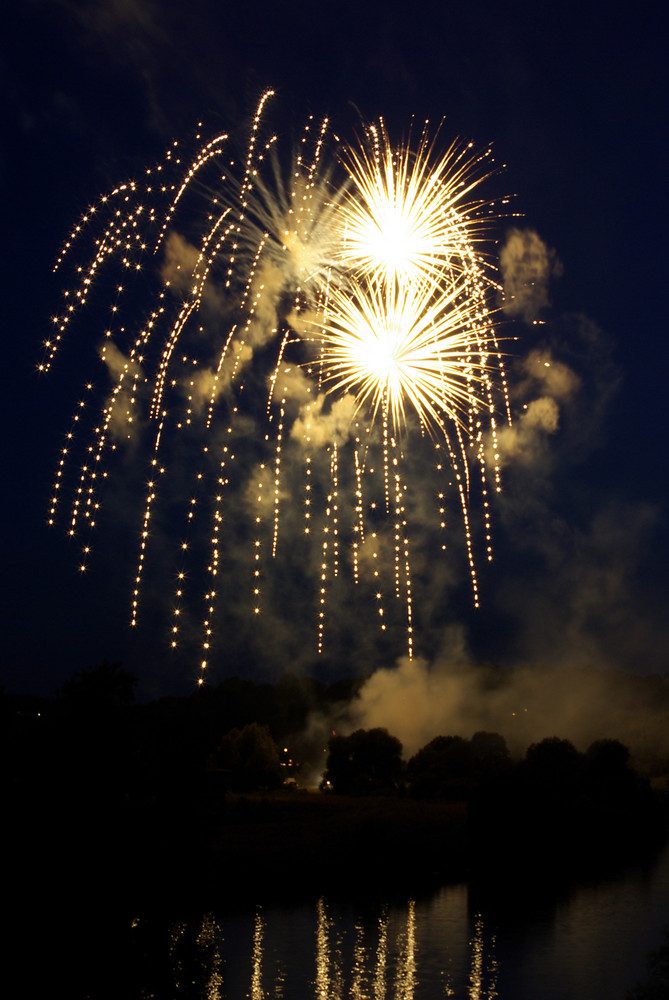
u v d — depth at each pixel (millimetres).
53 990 17031
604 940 35281
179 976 18406
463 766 78000
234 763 83250
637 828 62344
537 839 51719
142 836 19109
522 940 35281
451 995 28469
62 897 17641
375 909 40719
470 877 48281
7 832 18219
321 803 68688
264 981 29594
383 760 80688
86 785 18734
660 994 18297
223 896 41562
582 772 65250
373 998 28078
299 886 44312
